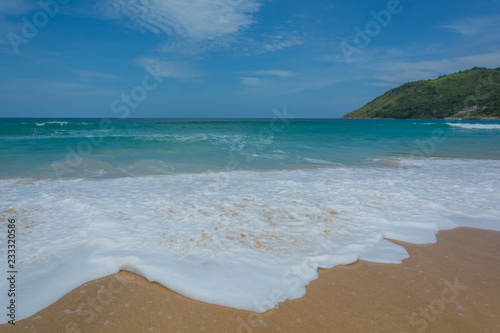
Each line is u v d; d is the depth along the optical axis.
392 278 2.95
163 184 6.39
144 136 16.95
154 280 2.77
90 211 4.38
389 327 2.25
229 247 3.39
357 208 4.86
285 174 7.85
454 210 5.00
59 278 2.74
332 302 2.54
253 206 4.84
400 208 4.96
